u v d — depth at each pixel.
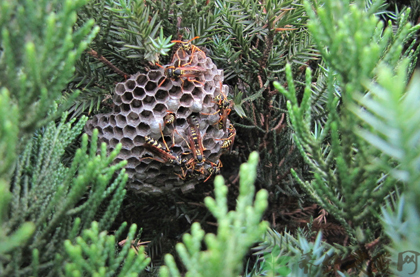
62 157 0.43
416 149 0.26
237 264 0.29
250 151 0.49
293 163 0.47
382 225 0.36
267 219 0.49
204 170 0.44
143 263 0.35
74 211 0.36
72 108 0.42
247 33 0.44
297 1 0.43
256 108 0.47
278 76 0.46
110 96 0.42
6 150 0.34
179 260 0.47
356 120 0.34
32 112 0.35
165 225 0.48
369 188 0.35
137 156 0.43
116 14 0.41
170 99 0.42
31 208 0.36
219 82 0.44
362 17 0.35
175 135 0.43
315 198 0.37
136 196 0.47
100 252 0.35
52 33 0.34
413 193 0.27
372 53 0.33
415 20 0.49
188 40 0.43
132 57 0.42
